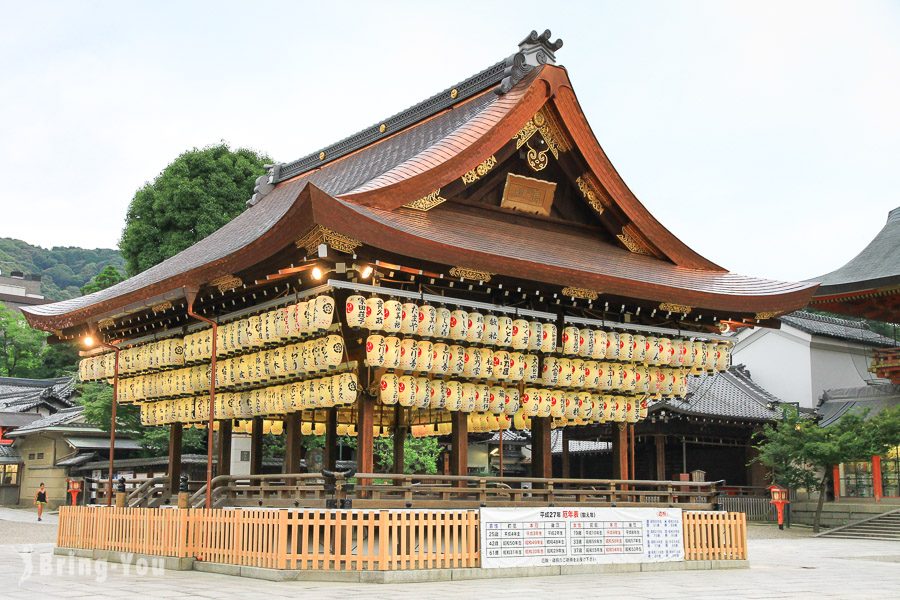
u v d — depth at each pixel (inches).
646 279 833.5
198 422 942.4
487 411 792.3
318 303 672.4
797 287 902.4
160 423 972.6
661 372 896.3
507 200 856.3
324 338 704.4
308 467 1145.4
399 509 650.2
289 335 715.4
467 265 696.4
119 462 1808.6
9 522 1608.0
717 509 860.6
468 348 752.3
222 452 909.2
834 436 1779.0
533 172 872.3
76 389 2203.5
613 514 753.6
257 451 898.1
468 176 813.2
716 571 791.1
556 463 2305.6
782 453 1830.7
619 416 888.3
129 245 1958.7
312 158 1178.0
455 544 657.6
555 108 850.8
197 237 1898.4
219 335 799.7
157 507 869.2
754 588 637.9
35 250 6761.8
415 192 762.8
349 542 612.7
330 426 860.6
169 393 916.6
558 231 903.7
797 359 2330.2
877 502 1854.1
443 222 778.8
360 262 668.1
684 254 949.8
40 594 530.9
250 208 1215.6
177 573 666.8
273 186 1234.6
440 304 745.6
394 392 706.8
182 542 711.7
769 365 2391.7
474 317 739.4
